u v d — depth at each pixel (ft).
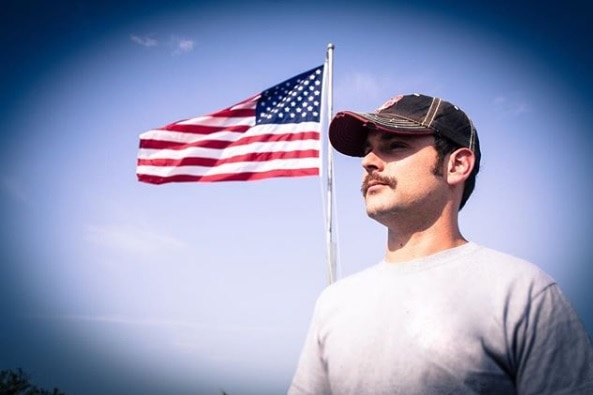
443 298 5.83
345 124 7.39
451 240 6.57
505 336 5.42
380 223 6.91
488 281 5.81
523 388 5.35
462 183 6.91
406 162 6.63
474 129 7.06
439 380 5.40
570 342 5.38
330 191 24.94
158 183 26.11
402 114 6.94
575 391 5.17
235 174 25.98
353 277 7.20
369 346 6.03
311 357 6.96
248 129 26.53
